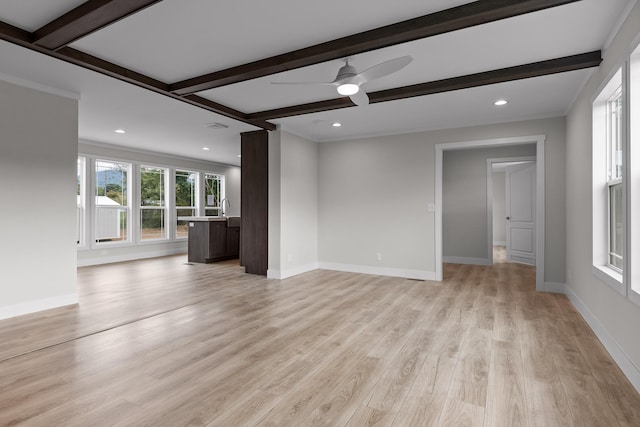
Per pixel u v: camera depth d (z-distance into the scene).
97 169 6.98
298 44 2.85
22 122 3.51
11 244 3.46
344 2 2.27
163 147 7.19
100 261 6.96
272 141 5.55
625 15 2.29
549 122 4.69
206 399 2.04
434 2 2.27
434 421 1.84
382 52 2.96
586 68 3.13
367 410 1.93
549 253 4.69
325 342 2.90
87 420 1.83
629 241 2.29
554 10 2.32
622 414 1.90
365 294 4.52
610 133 3.12
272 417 1.87
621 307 2.46
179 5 2.30
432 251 5.45
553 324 3.34
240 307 3.91
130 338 2.97
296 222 5.85
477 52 2.96
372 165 5.93
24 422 1.81
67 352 2.68
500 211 10.52
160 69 3.32
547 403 2.00
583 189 3.60
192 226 7.27
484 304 4.04
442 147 5.39
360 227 6.03
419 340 2.95
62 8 2.35
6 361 2.52
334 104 4.25
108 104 4.29
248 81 3.64
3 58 3.04
